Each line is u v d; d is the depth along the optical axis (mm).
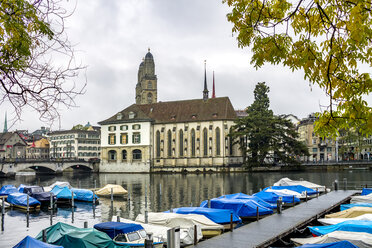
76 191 56344
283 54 9031
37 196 50938
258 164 107812
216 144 120500
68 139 182250
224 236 25281
